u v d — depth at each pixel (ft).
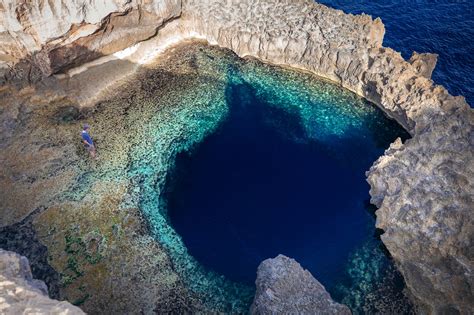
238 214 86.07
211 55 117.39
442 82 118.42
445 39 129.59
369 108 106.42
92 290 72.54
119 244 79.00
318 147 98.27
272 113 105.19
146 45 115.44
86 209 83.66
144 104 104.37
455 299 67.92
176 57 115.85
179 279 75.77
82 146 94.32
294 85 111.55
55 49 98.63
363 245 81.61
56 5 93.45
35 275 73.46
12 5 89.71
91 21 99.40
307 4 117.80
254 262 79.30
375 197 85.76
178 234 82.43
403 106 97.60
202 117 103.50
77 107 101.45
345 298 74.64
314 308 68.08
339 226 84.48
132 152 94.94
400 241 77.05
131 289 73.26
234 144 98.37
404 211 78.33
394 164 84.89
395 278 75.92
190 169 93.45
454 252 71.31
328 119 104.22
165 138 98.58
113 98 104.73
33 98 100.58
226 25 114.93
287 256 79.97
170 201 87.71
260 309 68.39
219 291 75.25
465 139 82.33
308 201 88.33
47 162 90.58
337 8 141.38
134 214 83.92
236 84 111.24
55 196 85.15
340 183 91.61
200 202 87.76
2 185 86.02
